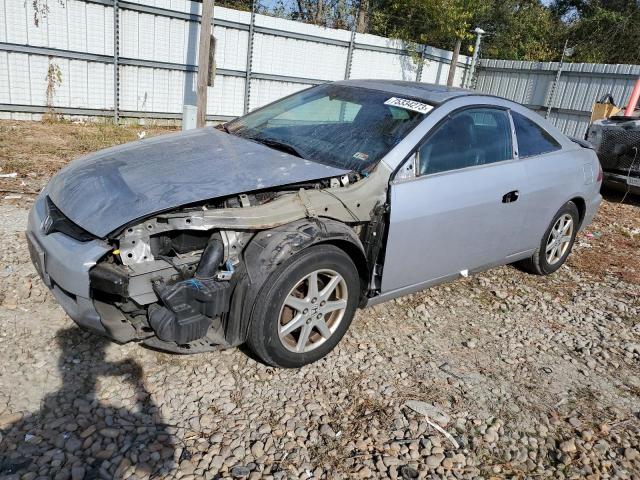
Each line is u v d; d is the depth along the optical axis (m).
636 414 3.24
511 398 3.23
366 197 3.25
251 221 2.82
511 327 4.10
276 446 2.60
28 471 2.29
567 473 2.71
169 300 2.60
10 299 3.51
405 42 13.98
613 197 9.16
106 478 2.31
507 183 4.05
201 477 2.37
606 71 12.76
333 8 17.94
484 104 4.11
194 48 10.85
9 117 9.34
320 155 3.57
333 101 4.18
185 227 2.68
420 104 3.84
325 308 3.18
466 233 3.84
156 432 2.59
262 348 2.95
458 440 2.82
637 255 6.20
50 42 9.24
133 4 9.82
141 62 10.30
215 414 2.76
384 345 3.60
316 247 3.00
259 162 3.29
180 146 3.56
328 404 2.95
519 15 20.42
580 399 3.32
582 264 5.67
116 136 9.11
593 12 22.69
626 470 2.78
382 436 2.76
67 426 2.56
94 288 2.62
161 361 3.10
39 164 6.77
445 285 4.66
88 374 2.92
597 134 8.52
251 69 11.62
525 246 4.60
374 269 3.44
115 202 2.79
